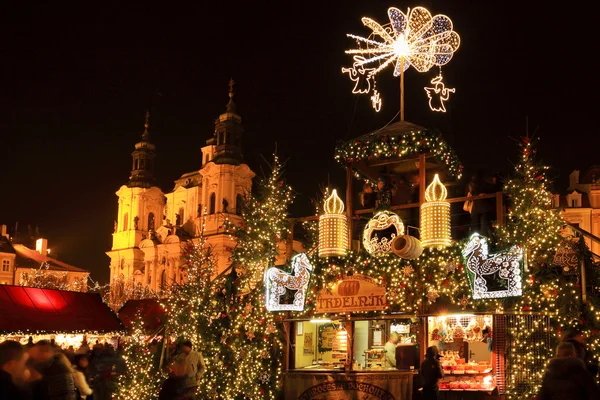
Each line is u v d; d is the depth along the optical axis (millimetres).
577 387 6645
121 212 88875
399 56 14609
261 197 15289
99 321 23000
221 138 77500
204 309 15242
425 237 12211
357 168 14703
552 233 11891
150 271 81125
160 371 15555
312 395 13438
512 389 11797
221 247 70688
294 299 13891
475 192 13258
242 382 14211
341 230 13406
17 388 6520
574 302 11461
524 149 12445
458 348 15172
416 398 12617
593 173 45969
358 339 15656
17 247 81375
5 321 20031
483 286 11805
